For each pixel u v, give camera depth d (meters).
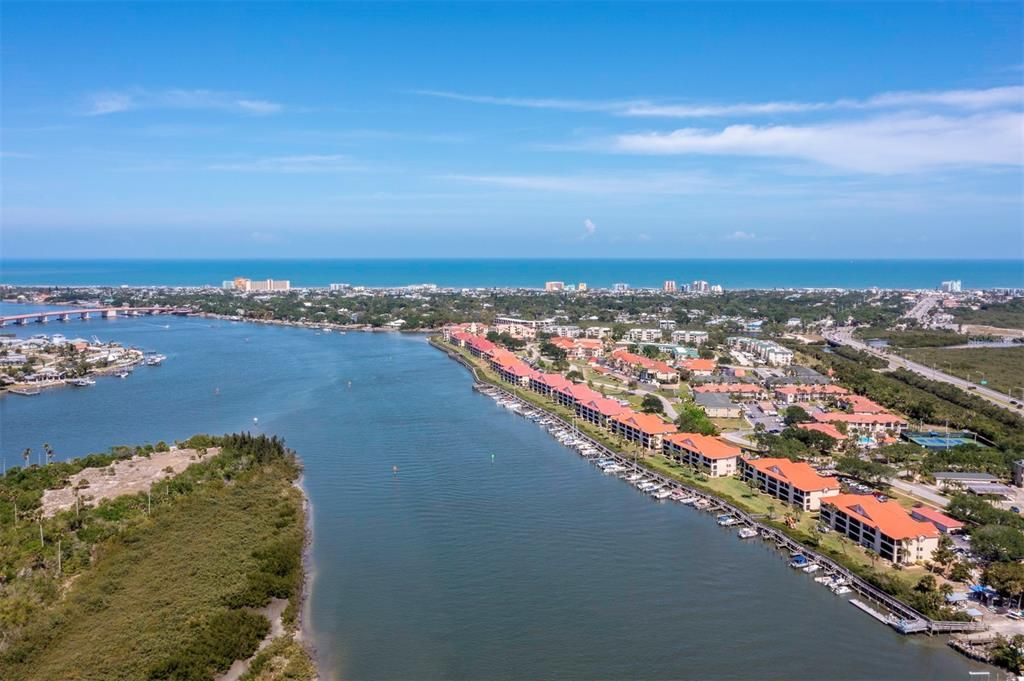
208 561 155.00
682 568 164.25
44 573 147.75
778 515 192.62
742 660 128.50
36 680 111.75
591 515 196.62
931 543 162.88
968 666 126.62
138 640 123.50
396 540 178.00
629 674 124.19
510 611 144.38
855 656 129.75
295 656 125.62
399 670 124.31
